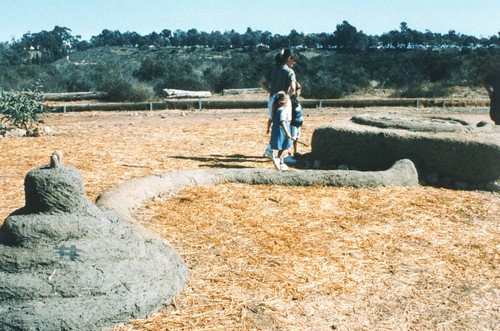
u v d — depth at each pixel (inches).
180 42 2790.4
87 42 2913.4
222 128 561.3
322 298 182.2
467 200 299.1
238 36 2488.9
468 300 183.2
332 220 259.3
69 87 1044.5
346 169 367.2
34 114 526.6
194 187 307.6
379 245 229.3
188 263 205.6
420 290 189.6
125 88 888.9
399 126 368.2
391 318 170.6
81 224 167.3
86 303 155.6
